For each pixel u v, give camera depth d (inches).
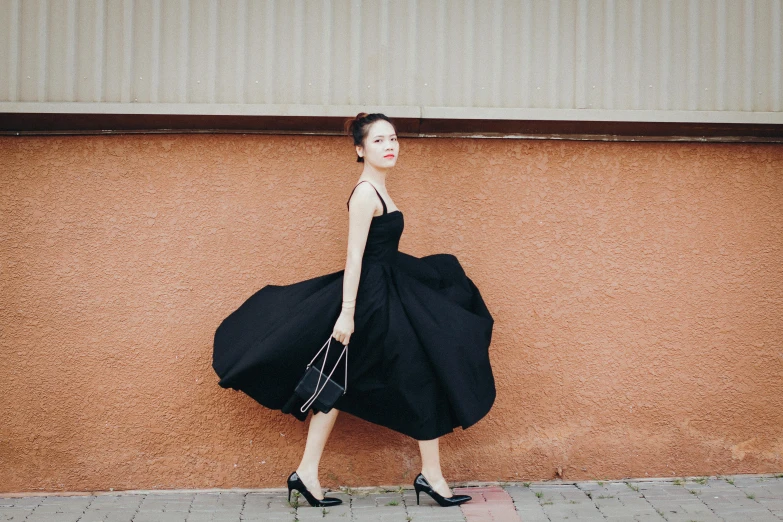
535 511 140.8
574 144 159.9
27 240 156.5
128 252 156.9
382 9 157.0
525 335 159.5
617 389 160.2
